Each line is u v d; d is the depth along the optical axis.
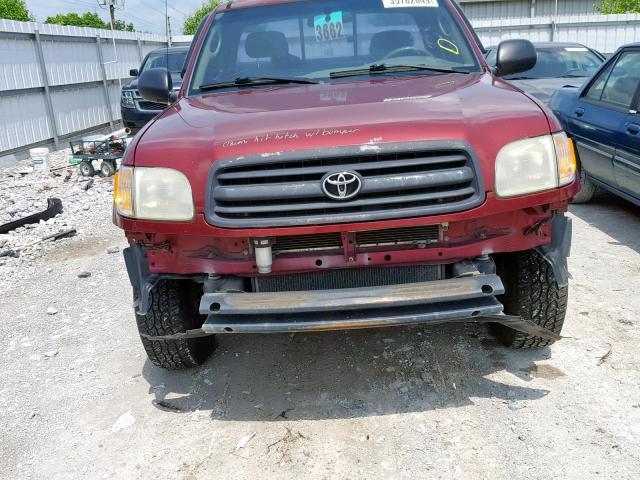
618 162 5.34
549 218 2.84
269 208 2.63
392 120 2.69
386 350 3.67
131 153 2.87
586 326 3.80
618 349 3.50
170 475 2.74
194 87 3.84
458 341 3.71
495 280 2.66
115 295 5.05
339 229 2.62
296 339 3.92
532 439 2.76
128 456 2.91
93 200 8.69
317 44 3.90
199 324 3.49
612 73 5.82
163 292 3.24
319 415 3.09
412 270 2.87
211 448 2.90
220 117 3.03
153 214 2.76
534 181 2.70
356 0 4.07
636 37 19.61
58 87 14.30
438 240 2.78
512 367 3.38
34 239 6.86
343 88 3.38
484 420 2.93
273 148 2.63
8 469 2.89
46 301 5.03
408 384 3.29
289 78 3.72
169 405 3.31
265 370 3.58
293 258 2.80
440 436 2.84
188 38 21.95
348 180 2.59
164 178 2.73
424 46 3.82
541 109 2.85
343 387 3.32
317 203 2.62
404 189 2.61
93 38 16.11
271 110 3.04
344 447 2.82
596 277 4.56
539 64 8.91
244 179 2.66
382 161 2.60
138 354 3.95
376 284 2.89
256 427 3.04
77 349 4.10
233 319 2.70
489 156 2.64
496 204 2.66
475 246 2.78
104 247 6.49
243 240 2.80
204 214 2.69
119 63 17.81
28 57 13.05
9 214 8.07
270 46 3.94
